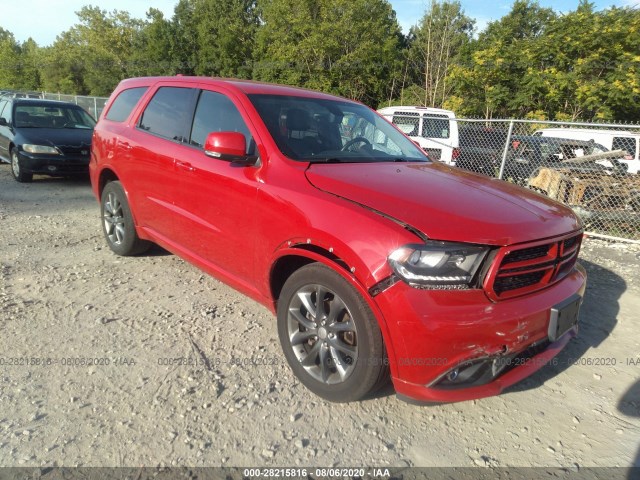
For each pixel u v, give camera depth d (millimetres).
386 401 2922
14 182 9492
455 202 2727
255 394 2908
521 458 2520
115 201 5035
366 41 27672
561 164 8617
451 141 11109
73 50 55656
